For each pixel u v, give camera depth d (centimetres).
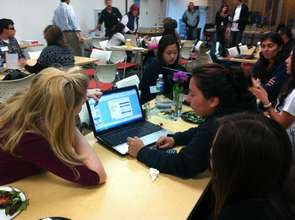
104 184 128
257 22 965
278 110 227
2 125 123
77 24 680
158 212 112
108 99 174
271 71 319
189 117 205
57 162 119
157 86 263
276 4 995
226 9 858
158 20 1122
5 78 305
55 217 103
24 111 118
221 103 131
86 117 172
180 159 134
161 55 273
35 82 119
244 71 142
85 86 120
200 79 131
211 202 133
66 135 119
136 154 149
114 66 414
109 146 159
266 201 72
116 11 760
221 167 75
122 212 111
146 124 188
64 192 121
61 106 113
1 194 115
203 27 1091
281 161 72
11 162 123
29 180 128
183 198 121
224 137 75
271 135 73
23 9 641
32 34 674
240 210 73
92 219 107
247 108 134
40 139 117
